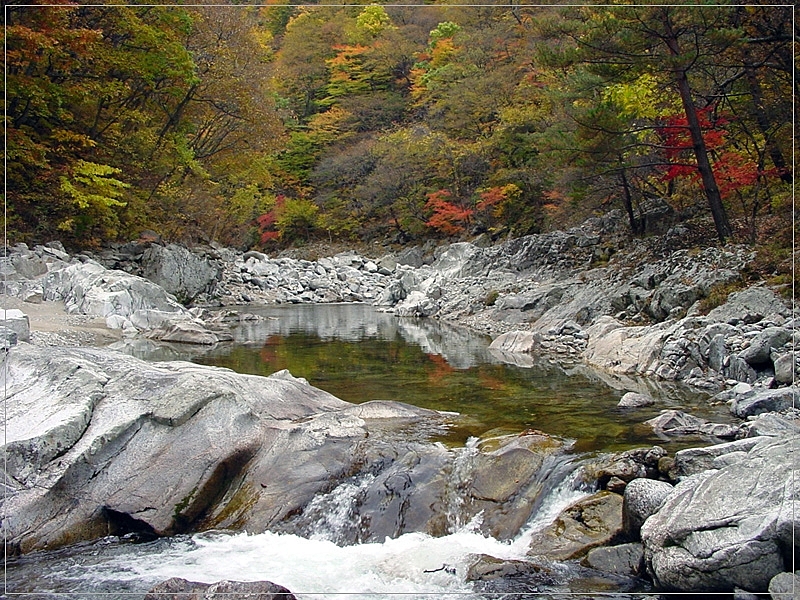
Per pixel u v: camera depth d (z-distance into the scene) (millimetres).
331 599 5535
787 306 11727
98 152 25703
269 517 6918
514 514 6656
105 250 25297
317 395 9578
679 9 14859
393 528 6762
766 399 8758
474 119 44438
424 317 24031
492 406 9828
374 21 66188
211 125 32875
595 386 11242
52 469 7031
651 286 15828
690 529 5230
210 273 29188
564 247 24797
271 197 50906
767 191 17469
